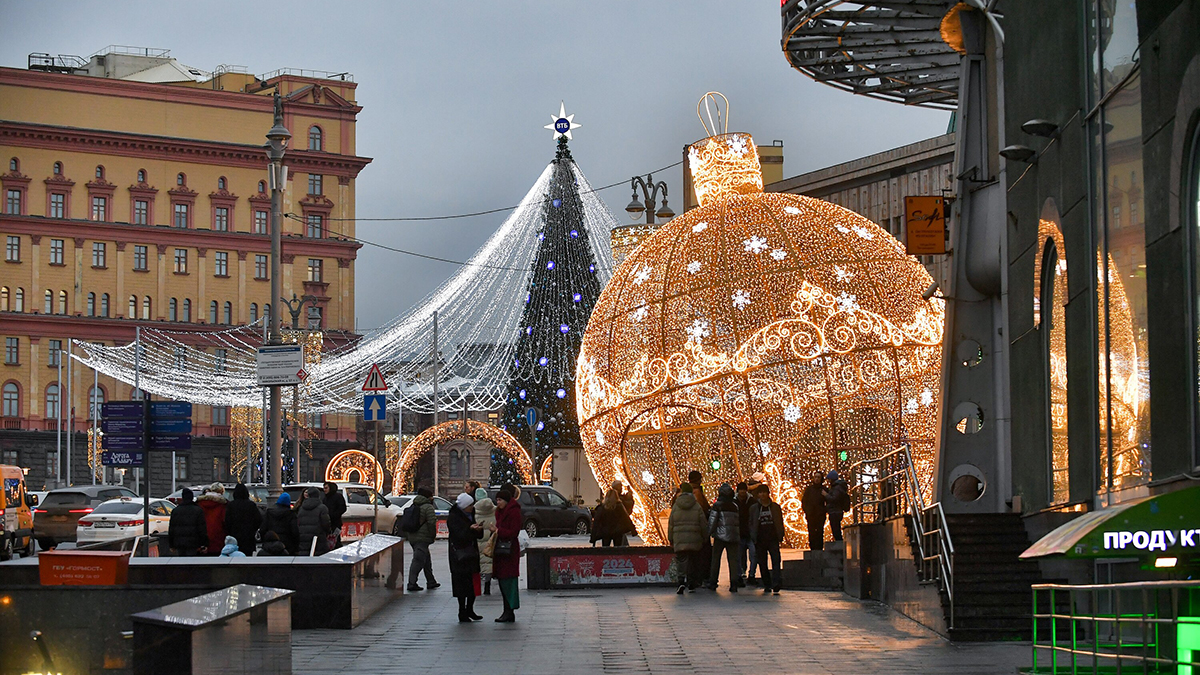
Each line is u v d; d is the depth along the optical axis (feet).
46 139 327.47
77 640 38.73
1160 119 40.06
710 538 73.72
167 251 337.11
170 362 331.16
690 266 83.51
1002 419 65.00
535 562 72.95
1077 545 31.45
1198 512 31.65
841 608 60.54
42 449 322.34
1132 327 43.19
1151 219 40.83
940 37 71.36
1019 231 59.16
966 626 47.96
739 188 90.12
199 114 342.85
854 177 166.50
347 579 52.06
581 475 151.23
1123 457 44.04
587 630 51.70
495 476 166.50
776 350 80.33
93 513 119.14
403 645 46.98
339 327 348.79
